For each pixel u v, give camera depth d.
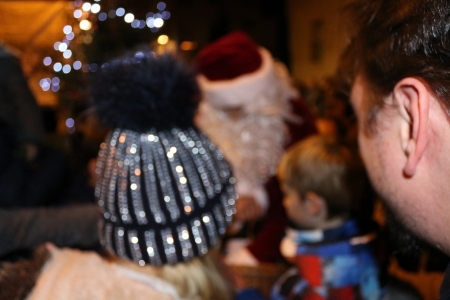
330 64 6.28
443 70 0.47
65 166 1.80
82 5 2.32
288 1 7.52
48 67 2.56
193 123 0.91
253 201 1.91
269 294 1.35
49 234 1.03
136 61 0.89
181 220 0.85
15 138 1.82
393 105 0.54
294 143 2.01
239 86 1.96
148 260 0.84
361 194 1.15
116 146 0.86
